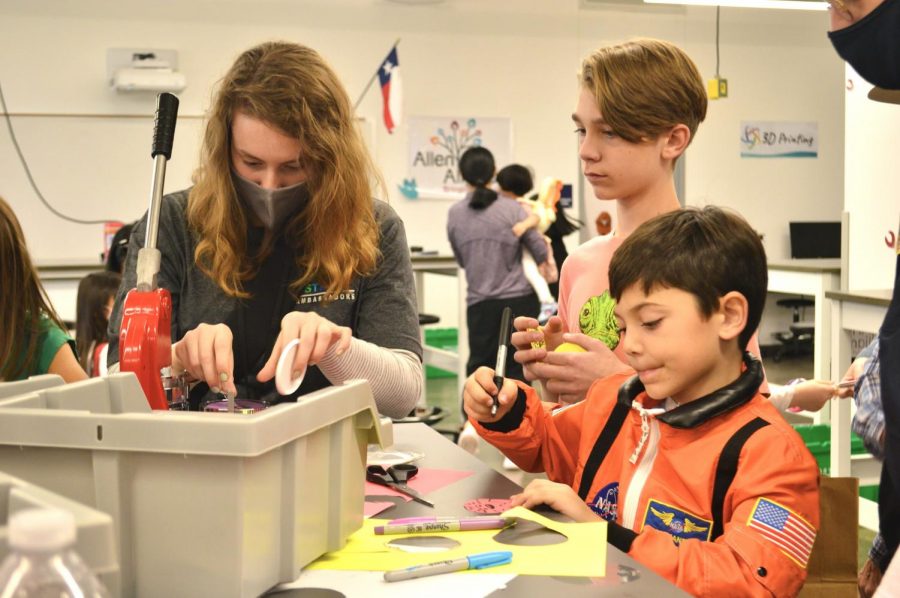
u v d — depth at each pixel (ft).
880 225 12.19
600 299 5.20
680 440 3.76
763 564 3.27
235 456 2.46
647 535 3.35
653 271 3.76
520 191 16.46
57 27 22.66
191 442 2.46
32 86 22.59
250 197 4.45
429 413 17.19
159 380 3.35
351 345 4.09
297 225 4.66
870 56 3.45
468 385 4.28
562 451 4.44
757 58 27.37
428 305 26.55
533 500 3.50
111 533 1.81
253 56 4.49
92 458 2.55
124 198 23.35
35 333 5.40
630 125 4.78
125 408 2.85
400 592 2.61
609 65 4.82
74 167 22.97
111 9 23.02
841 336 10.68
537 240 15.62
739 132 27.40
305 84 4.38
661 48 4.88
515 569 2.77
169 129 3.64
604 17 26.32
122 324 3.37
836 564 4.03
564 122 26.32
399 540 3.10
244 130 4.29
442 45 25.39
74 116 22.89
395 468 4.03
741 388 3.70
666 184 5.02
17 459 2.60
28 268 5.32
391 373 4.26
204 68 23.81
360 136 4.79
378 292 4.82
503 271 15.48
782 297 26.66
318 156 4.39
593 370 4.69
